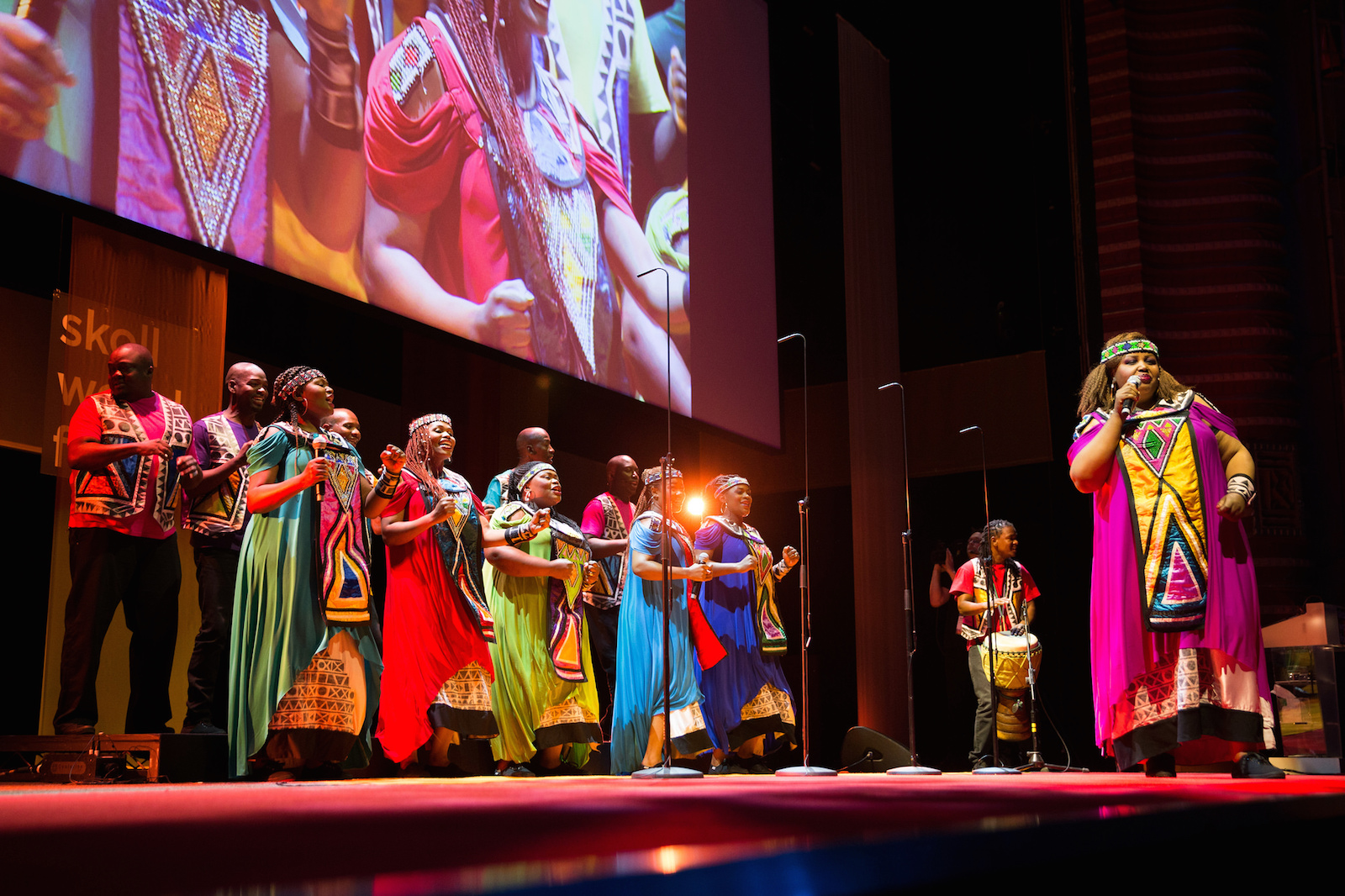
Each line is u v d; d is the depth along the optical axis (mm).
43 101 3887
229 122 4500
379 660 3711
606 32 6707
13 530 4906
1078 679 7934
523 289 5793
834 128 8992
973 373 8898
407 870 641
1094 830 926
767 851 658
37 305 5023
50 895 554
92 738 3404
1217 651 2984
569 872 558
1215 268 9352
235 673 3494
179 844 803
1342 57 9539
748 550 5262
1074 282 8531
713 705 4980
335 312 6215
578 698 4742
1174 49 9594
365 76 5113
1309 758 4293
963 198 9156
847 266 8875
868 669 8156
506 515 4648
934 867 734
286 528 3572
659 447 7789
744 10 8141
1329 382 9281
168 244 4254
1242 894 1145
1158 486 3125
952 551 8445
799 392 8688
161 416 3910
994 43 9094
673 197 7047
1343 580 9000
